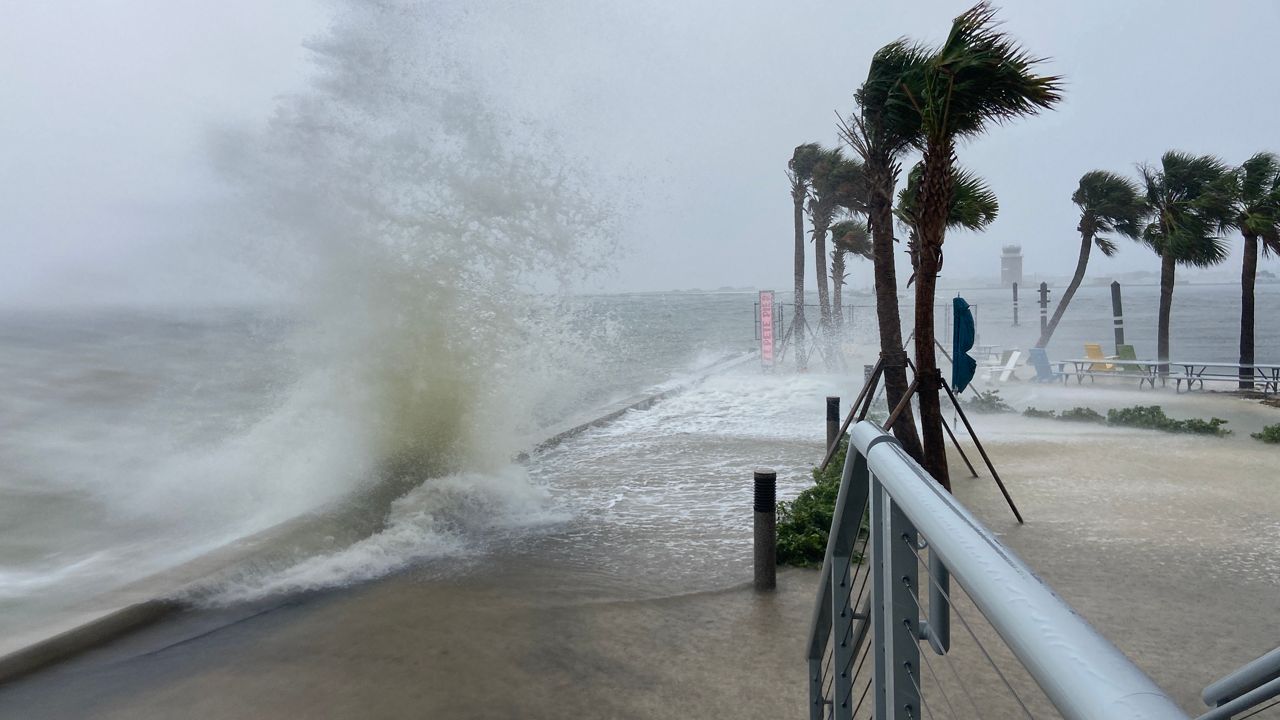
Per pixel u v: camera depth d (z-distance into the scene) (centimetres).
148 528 823
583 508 886
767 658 506
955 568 111
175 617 588
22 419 1484
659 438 1334
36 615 583
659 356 3105
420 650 525
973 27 806
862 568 634
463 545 749
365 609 596
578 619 574
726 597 615
